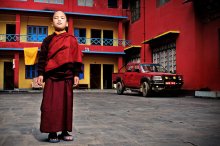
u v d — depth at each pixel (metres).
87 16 24.06
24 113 6.85
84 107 8.45
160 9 18.56
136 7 23.34
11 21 23.42
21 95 15.73
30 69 23.55
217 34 13.06
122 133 4.09
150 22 20.25
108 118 5.86
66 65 3.38
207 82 13.76
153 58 19.62
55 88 3.38
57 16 3.42
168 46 17.34
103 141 3.51
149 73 13.61
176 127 4.65
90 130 4.36
